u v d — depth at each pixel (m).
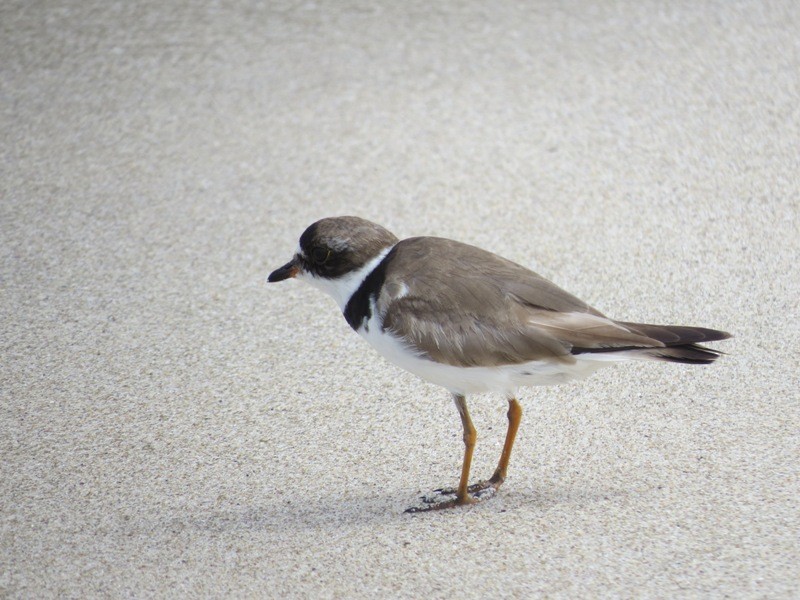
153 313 10.60
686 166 12.64
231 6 17.62
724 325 9.77
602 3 17.05
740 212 11.65
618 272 10.77
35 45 16.30
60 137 14.02
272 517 7.55
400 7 17.39
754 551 6.72
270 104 14.64
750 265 10.71
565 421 8.69
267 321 10.47
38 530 7.41
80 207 12.54
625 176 12.57
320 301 10.86
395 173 12.99
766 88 14.13
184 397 9.23
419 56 15.68
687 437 8.29
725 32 15.73
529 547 6.98
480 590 6.54
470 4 17.39
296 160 13.39
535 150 13.27
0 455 8.38
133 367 9.70
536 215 11.94
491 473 8.06
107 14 17.33
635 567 6.66
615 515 7.29
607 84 14.58
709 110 13.76
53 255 11.63
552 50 15.61
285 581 6.75
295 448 8.48
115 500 7.80
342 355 9.88
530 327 7.37
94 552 7.14
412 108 14.40
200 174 13.16
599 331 7.29
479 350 7.42
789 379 8.97
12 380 9.48
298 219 12.16
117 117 14.46
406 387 9.35
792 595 6.25
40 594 6.70
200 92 14.99
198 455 8.39
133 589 6.73
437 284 7.61
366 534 7.27
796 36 15.45
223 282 11.13
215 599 6.60
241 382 9.45
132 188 12.91
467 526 7.32
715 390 8.91
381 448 8.48
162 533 7.36
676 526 7.09
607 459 8.11
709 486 7.56
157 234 12.01
